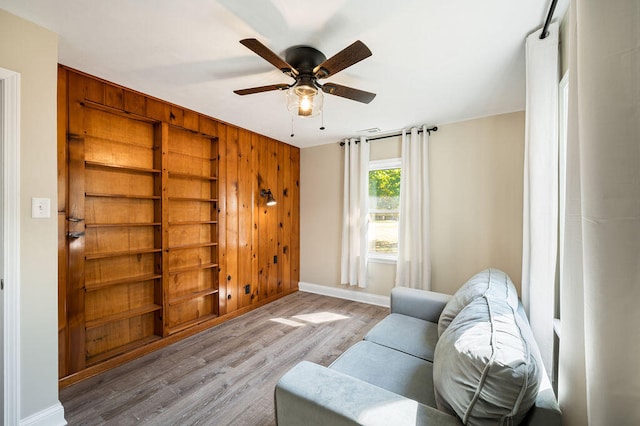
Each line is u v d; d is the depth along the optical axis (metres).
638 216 0.72
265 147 3.88
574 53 0.98
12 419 1.46
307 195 4.49
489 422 0.86
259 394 1.94
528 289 1.76
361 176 3.82
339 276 4.20
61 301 2.00
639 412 0.72
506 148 2.99
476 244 3.16
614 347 0.76
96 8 1.44
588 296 0.82
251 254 3.65
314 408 0.99
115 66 2.03
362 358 1.64
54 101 1.64
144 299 2.65
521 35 1.64
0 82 1.45
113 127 2.43
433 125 3.37
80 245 2.12
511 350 0.95
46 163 1.61
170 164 2.85
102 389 1.98
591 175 0.81
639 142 0.72
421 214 3.42
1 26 1.45
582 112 0.84
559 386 1.07
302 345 2.65
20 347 1.50
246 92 1.91
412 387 1.38
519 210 2.94
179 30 1.62
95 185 2.33
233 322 3.21
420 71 2.08
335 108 2.84
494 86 2.32
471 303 1.54
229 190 3.36
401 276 3.53
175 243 2.91
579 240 0.97
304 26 1.57
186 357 2.43
